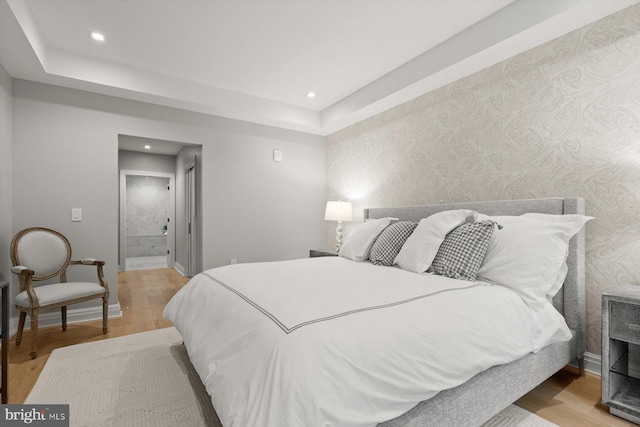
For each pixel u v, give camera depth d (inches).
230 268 92.6
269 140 174.7
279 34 106.3
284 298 59.5
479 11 94.7
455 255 83.3
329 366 41.8
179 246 243.3
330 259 118.0
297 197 183.9
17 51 98.0
